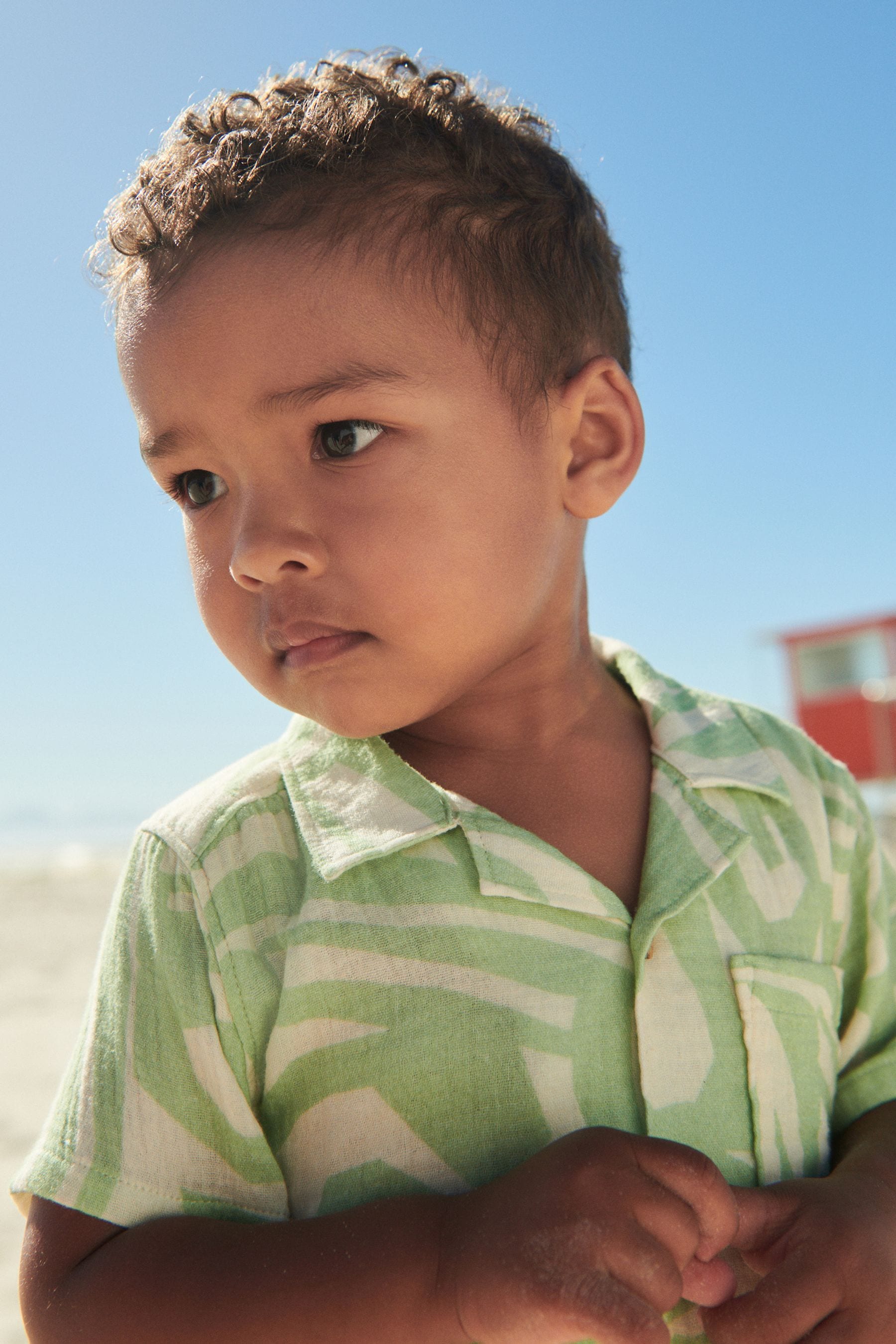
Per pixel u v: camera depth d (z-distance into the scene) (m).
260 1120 0.74
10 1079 3.44
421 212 0.77
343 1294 0.62
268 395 0.72
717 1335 0.69
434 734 0.86
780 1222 0.72
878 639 11.12
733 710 0.97
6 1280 2.04
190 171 0.77
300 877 0.77
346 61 0.93
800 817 0.91
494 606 0.77
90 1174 0.71
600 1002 0.74
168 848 0.79
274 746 0.88
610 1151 0.62
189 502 0.80
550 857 0.76
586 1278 0.57
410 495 0.74
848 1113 0.90
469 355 0.77
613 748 0.89
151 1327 0.65
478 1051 0.71
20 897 10.22
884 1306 0.71
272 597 0.74
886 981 0.94
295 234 0.73
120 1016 0.75
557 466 0.85
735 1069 0.77
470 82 0.91
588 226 0.94
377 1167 0.70
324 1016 0.72
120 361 0.80
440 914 0.73
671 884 0.80
